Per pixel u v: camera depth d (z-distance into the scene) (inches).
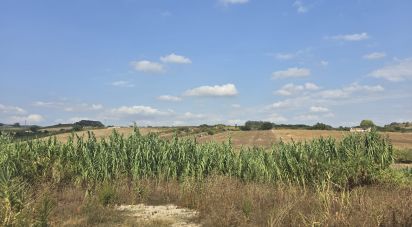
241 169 768.3
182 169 786.8
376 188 586.6
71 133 844.0
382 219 411.8
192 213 558.9
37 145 786.8
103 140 827.4
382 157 697.6
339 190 598.2
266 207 523.5
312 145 725.9
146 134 892.6
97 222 493.7
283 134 2465.6
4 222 397.1
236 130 2940.5
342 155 708.0
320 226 417.7
